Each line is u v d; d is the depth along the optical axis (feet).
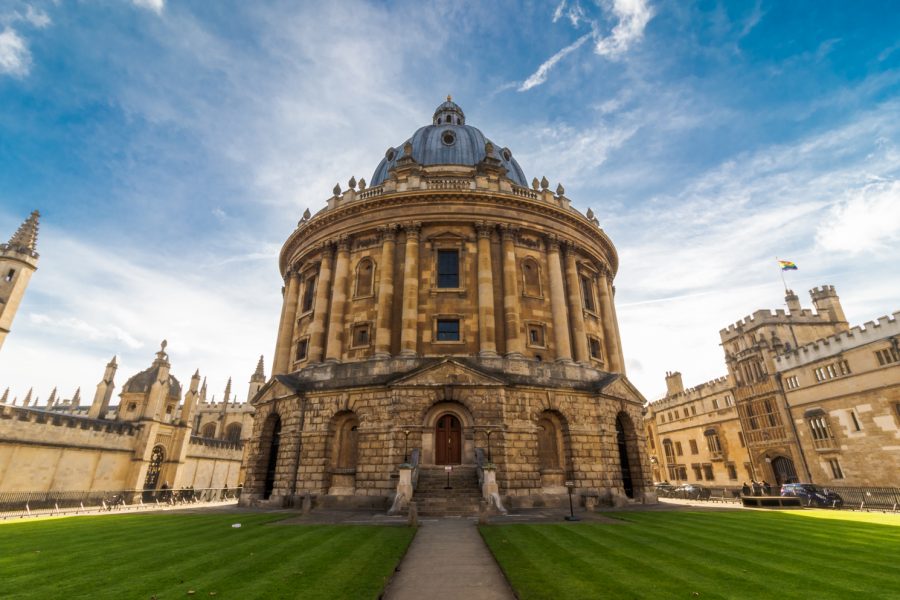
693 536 52.54
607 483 101.35
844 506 103.60
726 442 208.85
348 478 97.04
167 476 188.34
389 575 35.55
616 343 135.85
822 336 187.83
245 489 111.45
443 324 110.42
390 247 115.44
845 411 143.95
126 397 189.57
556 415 104.01
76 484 152.76
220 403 293.64
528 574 35.40
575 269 127.03
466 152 155.53
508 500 88.63
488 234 116.88
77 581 33.71
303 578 34.45
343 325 115.03
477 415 94.27
